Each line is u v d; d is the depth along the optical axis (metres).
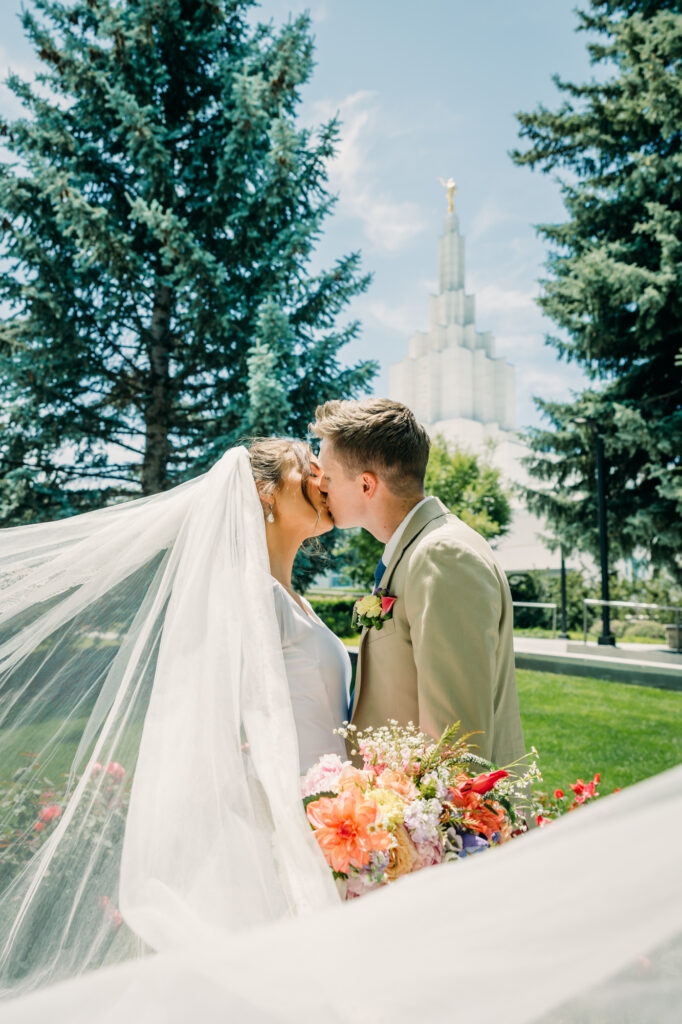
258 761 1.22
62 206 9.55
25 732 1.37
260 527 1.51
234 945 0.69
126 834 1.17
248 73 11.33
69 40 10.88
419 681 1.56
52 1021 0.71
